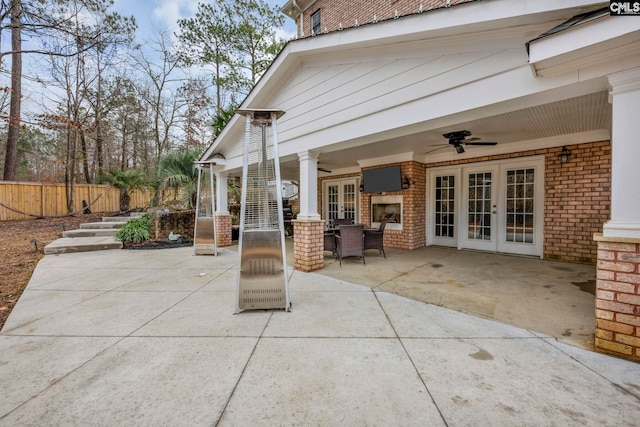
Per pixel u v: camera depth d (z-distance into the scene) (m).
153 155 17.02
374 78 3.79
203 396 1.76
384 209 7.55
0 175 17.06
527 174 5.81
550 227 5.47
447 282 4.17
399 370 2.02
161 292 3.84
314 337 2.52
